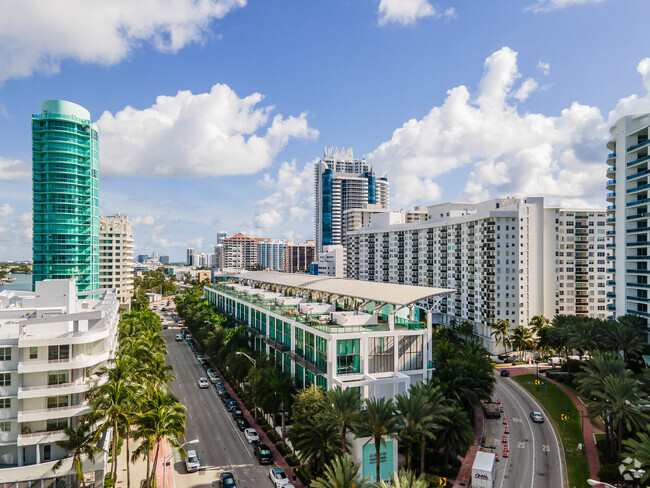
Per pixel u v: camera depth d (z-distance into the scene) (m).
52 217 144.38
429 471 56.81
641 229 101.50
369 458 52.88
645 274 99.88
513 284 127.50
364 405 58.91
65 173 144.75
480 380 68.50
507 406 82.62
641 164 102.44
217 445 65.19
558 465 59.22
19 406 49.19
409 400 48.59
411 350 67.56
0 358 49.84
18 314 61.47
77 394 51.34
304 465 56.06
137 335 84.12
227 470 57.41
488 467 52.00
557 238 141.25
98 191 161.12
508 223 127.50
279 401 63.84
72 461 49.25
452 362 67.50
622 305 107.50
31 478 47.84
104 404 45.44
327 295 97.06
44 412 49.03
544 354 118.19
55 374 51.03
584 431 70.25
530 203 132.00
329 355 62.00
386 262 192.50
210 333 104.25
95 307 75.38
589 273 143.12
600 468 57.00
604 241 144.00
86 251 149.88
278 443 64.50
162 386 65.88
